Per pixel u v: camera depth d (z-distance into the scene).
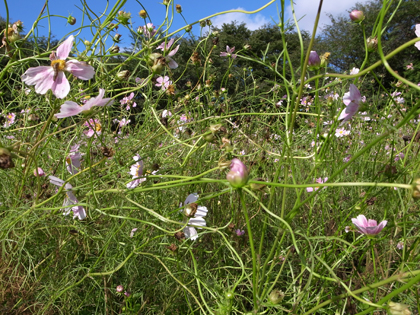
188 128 0.68
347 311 0.40
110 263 0.45
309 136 0.64
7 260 0.41
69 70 0.36
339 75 0.27
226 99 0.74
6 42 0.42
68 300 0.44
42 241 0.48
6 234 0.38
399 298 0.43
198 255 0.53
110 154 0.42
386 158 0.69
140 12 0.52
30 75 0.35
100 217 0.49
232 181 0.26
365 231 0.37
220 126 0.42
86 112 0.36
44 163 0.56
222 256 0.55
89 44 0.51
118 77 0.46
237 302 0.44
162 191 0.54
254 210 0.60
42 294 0.43
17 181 0.48
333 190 0.54
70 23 0.51
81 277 0.48
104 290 0.45
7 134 0.62
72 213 0.45
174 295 0.45
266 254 0.53
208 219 0.59
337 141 0.85
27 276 0.41
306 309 0.42
